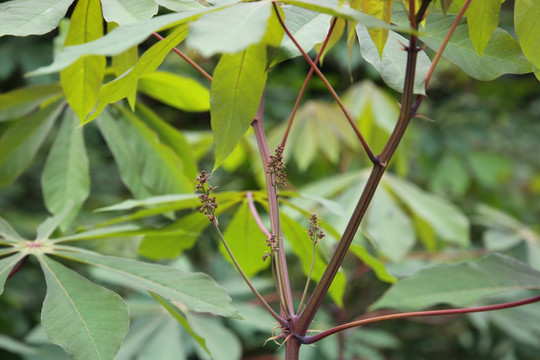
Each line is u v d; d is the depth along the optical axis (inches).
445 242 108.9
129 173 57.6
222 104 42.3
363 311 145.5
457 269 51.8
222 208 52.8
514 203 171.3
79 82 47.7
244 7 37.6
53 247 48.9
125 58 47.4
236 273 106.5
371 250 103.1
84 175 57.4
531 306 94.0
